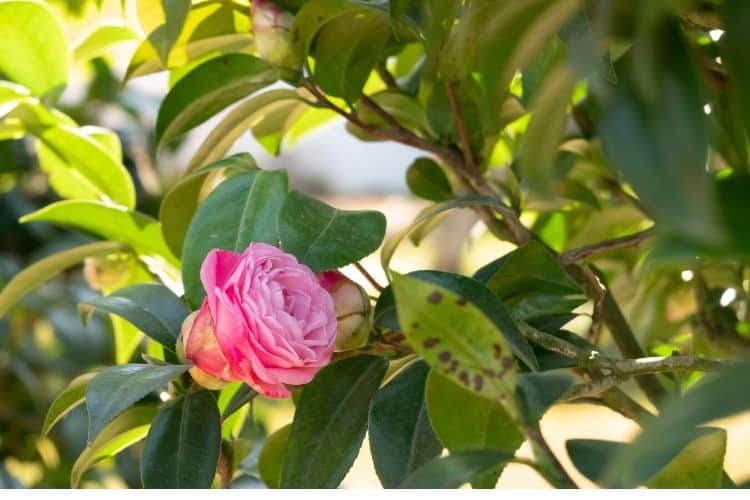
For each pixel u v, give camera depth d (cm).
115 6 132
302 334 94
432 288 86
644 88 76
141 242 121
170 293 106
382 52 115
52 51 123
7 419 203
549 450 86
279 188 104
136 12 113
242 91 112
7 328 204
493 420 93
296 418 99
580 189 123
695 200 74
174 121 112
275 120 123
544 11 84
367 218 99
